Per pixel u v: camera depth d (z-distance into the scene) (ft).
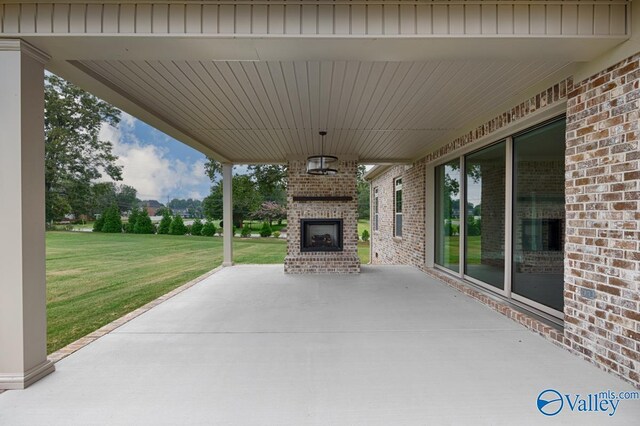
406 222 30.40
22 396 7.97
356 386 8.40
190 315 14.57
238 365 9.64
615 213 8.85
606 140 9.12
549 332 11.39
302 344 11.18
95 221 86.79
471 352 10.43
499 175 16.29
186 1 8.15
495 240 16.62
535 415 7.20
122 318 14.17
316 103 14.05
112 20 8.16
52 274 33.19
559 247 11.98
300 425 6.88
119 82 11.80
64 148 79.87
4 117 8.29
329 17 8.20
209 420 7.07
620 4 8.33
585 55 9.27
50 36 8.17
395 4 8.20
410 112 15.12
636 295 8.28
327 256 25.04
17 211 8.30
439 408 7.45
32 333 8.61
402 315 14.34
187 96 13.21
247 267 27.81
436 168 24.97
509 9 8.23
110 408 7.50
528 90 12.48
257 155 26.22
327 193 25.49
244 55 9.20
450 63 10.28
